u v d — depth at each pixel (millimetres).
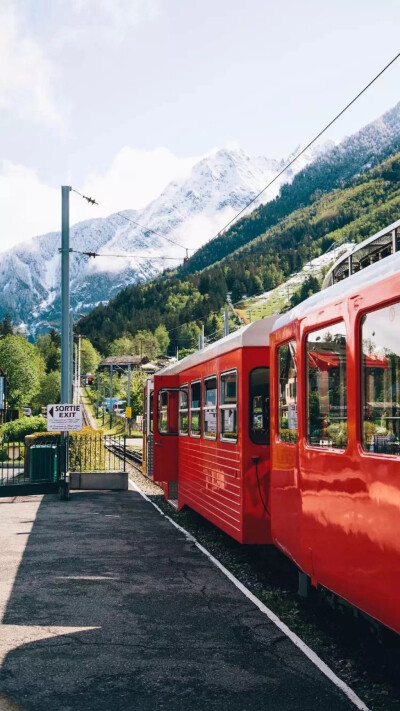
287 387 7996
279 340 8406
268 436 9391
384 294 5102
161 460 16016
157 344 195125
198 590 8656
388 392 5008
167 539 12328
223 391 10594
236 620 7336
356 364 5672
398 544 4730
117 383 123250
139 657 6156
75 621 7281
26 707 5047
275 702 5125
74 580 9156
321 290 7480
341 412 6043
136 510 16156
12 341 126812
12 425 35031
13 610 7707
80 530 13281
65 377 20016
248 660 6070
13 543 11891
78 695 5281
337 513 6035
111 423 86062
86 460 21859
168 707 5039
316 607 7820
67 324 19969
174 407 16141
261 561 10523
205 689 5398
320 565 6531
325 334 6551
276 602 8102
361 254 6598
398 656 6102
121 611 7684
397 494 4766
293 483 7570
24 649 6379
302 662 6016
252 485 9305
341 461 5969
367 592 5301
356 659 6105
